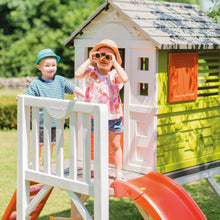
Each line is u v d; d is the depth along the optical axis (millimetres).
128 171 4199
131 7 4246
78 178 3807
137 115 4113
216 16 5738
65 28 16094
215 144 4762
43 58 4176
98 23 4375
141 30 3939
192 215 3504
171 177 4156
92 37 4453
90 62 3738
